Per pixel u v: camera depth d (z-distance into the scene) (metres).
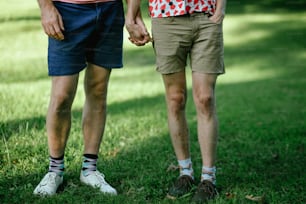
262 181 3.96
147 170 4.16
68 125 3.63
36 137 4.84
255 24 18.62
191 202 3.54
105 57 3.62
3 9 18.09
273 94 8.80
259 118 6.70
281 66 12.49
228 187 3.80
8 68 9.87
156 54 3.62
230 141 5.29
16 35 13.70
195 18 3.49
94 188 3.69
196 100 3.57
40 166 4.08
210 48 3.49
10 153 4.36
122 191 3.74
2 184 3.74
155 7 3.55
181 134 3.71
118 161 4.34
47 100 6.81
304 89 9.40
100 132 3.78
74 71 3.52
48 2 3.45
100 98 3.72
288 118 6.72
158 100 7.83
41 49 12.04
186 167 3.76
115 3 3.60
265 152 4.86
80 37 3.49
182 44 3.53
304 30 17.64
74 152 4.45
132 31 3.65
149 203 3.53
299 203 3.55
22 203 3.44
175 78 3.61
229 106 7.59
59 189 3.72
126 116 6.37
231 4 22.53
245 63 12.89
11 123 5.33
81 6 3.49
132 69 11.30
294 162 4.52
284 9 21.31
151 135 5.38
